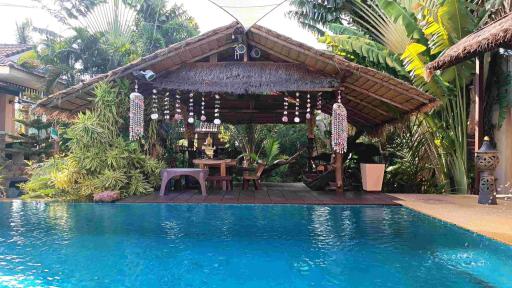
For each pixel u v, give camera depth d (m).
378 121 12.30
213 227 5.81
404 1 11.16
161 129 10.67
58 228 5.67
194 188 10.45
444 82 9.81
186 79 8.98
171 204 7.67
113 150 8.77
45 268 3.93
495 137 10.00
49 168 9.53
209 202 7.77
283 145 16.28
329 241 5.03
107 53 15.18
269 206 7.62
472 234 5.18
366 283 3.55
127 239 5.07
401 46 11.83
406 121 10.42
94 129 8.60
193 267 3.97
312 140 13.64
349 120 13.59
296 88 8.76
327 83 8.77
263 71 9.09
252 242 4.97
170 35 20.62
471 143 10.23
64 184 8.38
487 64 9.82
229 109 13.66
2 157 13.75
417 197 8.77
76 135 8.70
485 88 9.98
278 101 12.59
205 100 12.27
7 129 15.70
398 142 11.55
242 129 16.17
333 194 9.33
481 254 4.45
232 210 7.21
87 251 4.52
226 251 4.55
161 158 10.54
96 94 8.90
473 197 8.77
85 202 7.82
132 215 6.69
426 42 10.03
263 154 16.19
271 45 9.03
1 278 3.63
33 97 14.33
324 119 16.28
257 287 3.44
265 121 14.72
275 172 15.35
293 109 13.33
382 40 12.27
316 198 8.49
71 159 8.62
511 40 5.79
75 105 9.76
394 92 8.83
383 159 12.01
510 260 4.24
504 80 9.50
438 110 10.41
